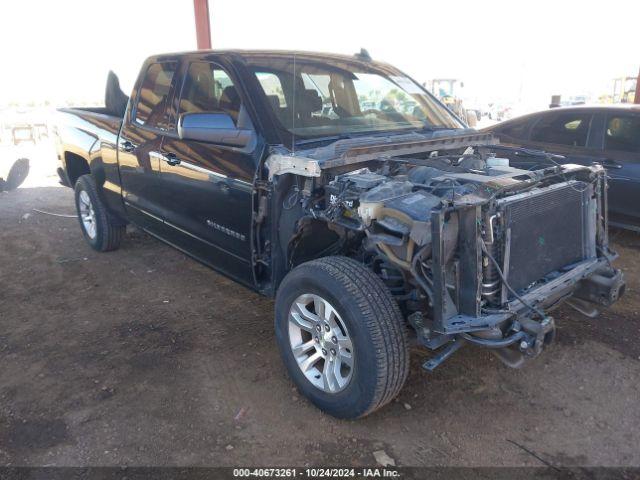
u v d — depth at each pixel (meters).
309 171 2.96
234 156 3.45
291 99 3.71
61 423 3.00
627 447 2.78
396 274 2.99
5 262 5.67
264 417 3.04
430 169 3.15
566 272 3.09
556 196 2.98
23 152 14.77
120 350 3.78
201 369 3.52
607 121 6.16
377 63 4.70
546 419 3.01
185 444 2.83
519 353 2.67
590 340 3.84
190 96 4.05
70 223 7.22
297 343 3.12
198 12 9.14
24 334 4.05
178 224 4.21
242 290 4.82
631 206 5.88
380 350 2.64
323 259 2.96
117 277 5.18
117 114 5.66
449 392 3.27
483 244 2.58
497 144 4.02
